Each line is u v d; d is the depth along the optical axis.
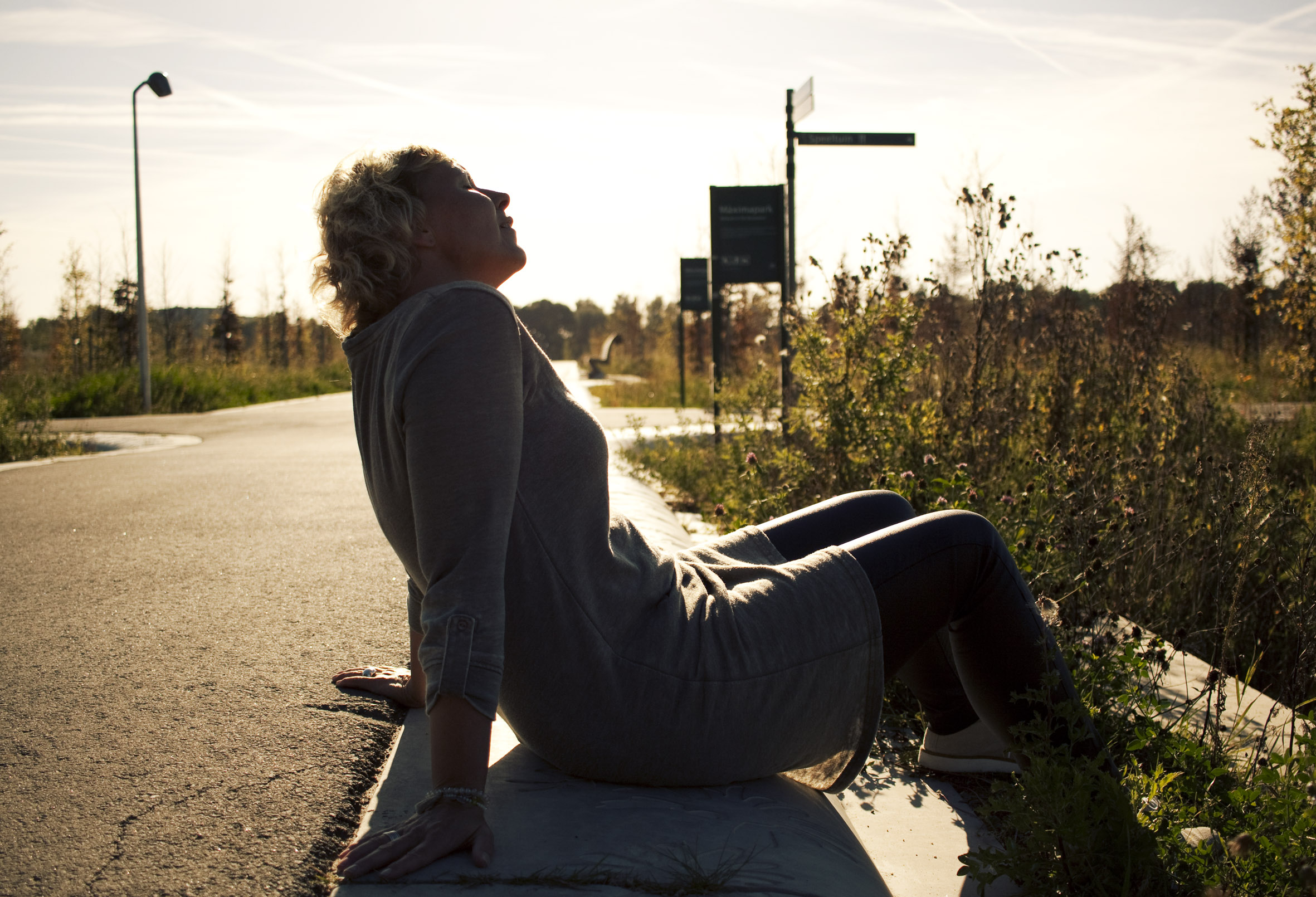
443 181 1.65
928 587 1.84
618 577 1.66
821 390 4.98
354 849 1.51
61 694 2.49
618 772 1.72
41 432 11.84
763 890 1.46
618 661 1.64
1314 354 13.95
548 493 1.59
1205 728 2.50
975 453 4.95
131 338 35.62
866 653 1.79
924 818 2.16
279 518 5.77
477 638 1.46
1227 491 3.84
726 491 6.35
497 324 1.52
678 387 24.20
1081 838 1.64
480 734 1.48
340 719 2.31
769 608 1.75
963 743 2.25
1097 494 3.87
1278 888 1.75
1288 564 3.74
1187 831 1.96
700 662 1.67
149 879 1.52
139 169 20.28
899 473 4.25
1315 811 1.81
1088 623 2.86
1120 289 8.05
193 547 4.81
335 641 3.07
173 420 17.50
